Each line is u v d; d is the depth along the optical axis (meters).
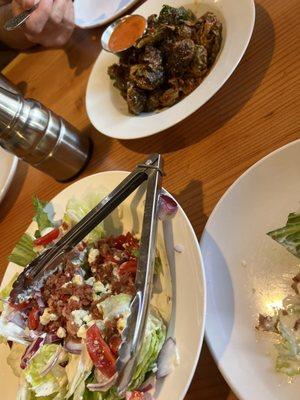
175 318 0.75
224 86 1.04
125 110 1.18
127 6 1.39
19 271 1.09
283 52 0.98
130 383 0.69
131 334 0.66
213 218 0.83
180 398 0.68
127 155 1.15
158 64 1.10
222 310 0.76
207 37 1.07
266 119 0.94
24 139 1.11
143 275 0.72
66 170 1.22
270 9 1.05
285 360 0.67
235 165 0.94
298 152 0.78
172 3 1.26
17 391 0.90
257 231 0.80
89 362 0.76
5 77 1.64
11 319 0.92
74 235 0.87
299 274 0.74
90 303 0.84
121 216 0.95
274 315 0.73
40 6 1.44
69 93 1.43
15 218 1.36
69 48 1.53
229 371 0.68
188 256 0.78
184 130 1.06
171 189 1.01
